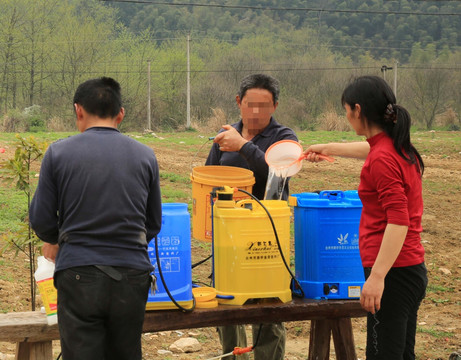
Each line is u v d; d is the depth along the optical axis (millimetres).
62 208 3076
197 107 50906
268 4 113062
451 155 23578
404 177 3088
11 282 7180
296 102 51812
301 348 5719
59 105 50906
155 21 101938
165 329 3488
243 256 3592
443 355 5391
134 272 3027
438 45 101500
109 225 3014
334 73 54562
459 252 9680
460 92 52062
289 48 63719
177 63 52719
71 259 2977
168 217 3498
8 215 10430
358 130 3254
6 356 5082
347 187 15758
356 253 3781
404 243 3141
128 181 3082
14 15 49969
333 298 3762
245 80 4230
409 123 3105
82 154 3061
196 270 8086
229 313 3555
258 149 4031
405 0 108375
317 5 112625
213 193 3771
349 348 4059
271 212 3607
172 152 22672
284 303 3674
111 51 52156
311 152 3889
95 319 3002
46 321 3674
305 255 3799
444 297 7426
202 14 105500
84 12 54562
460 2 106250
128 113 50469
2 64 50219
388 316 3189
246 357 4473
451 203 13859
